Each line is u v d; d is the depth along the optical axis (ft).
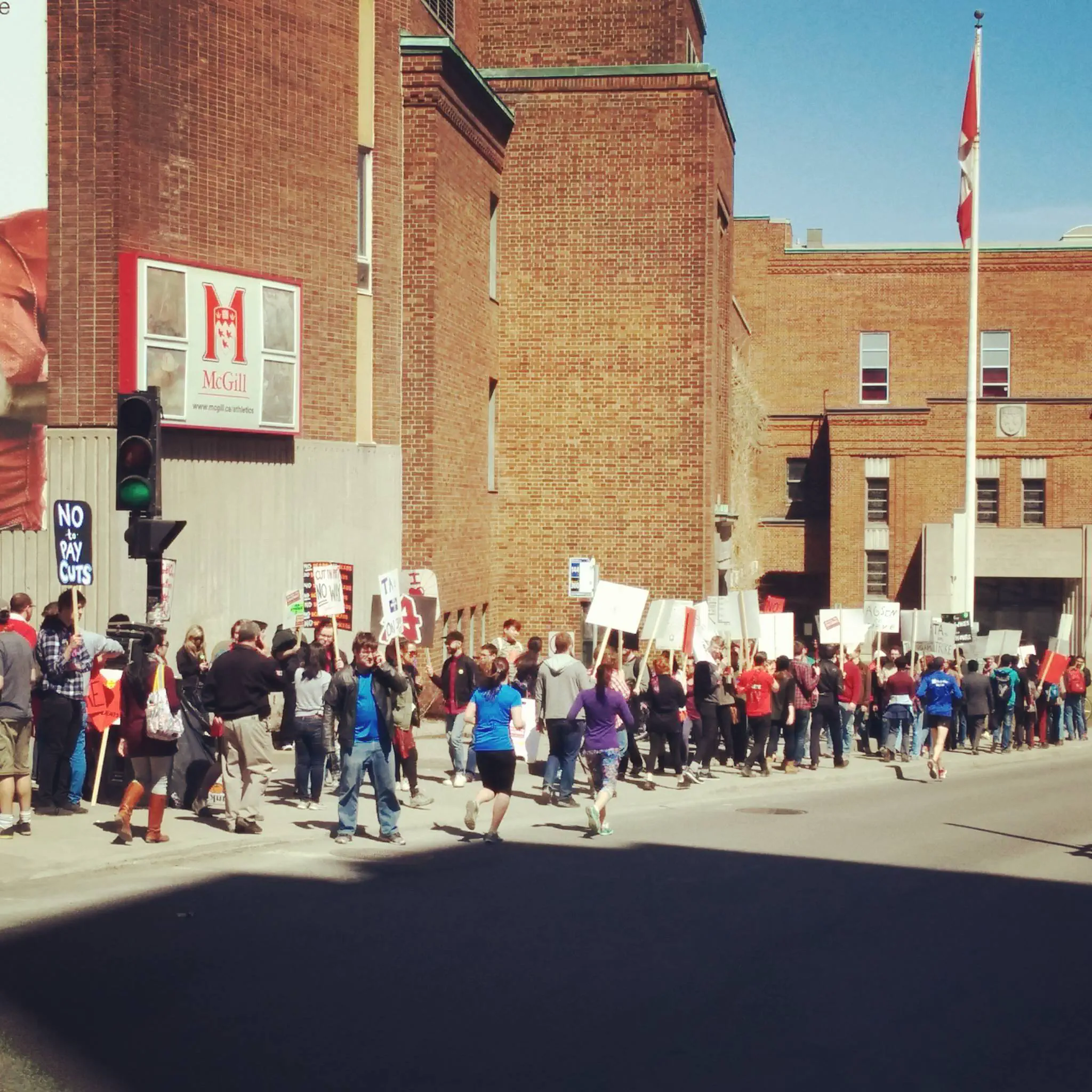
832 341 177.68
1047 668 93.86
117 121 63.16
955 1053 26.32
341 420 76.95
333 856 44.78
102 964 30.86
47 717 48.19
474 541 94.79
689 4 112.16
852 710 80.69
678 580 99.50
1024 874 45.78
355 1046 25.77
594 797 55.16
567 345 100.42
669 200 99.35
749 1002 29.40
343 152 76.28
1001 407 160.45
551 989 30.01
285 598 72.74
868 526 162.40
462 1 102.12
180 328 65.36
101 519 62.85
